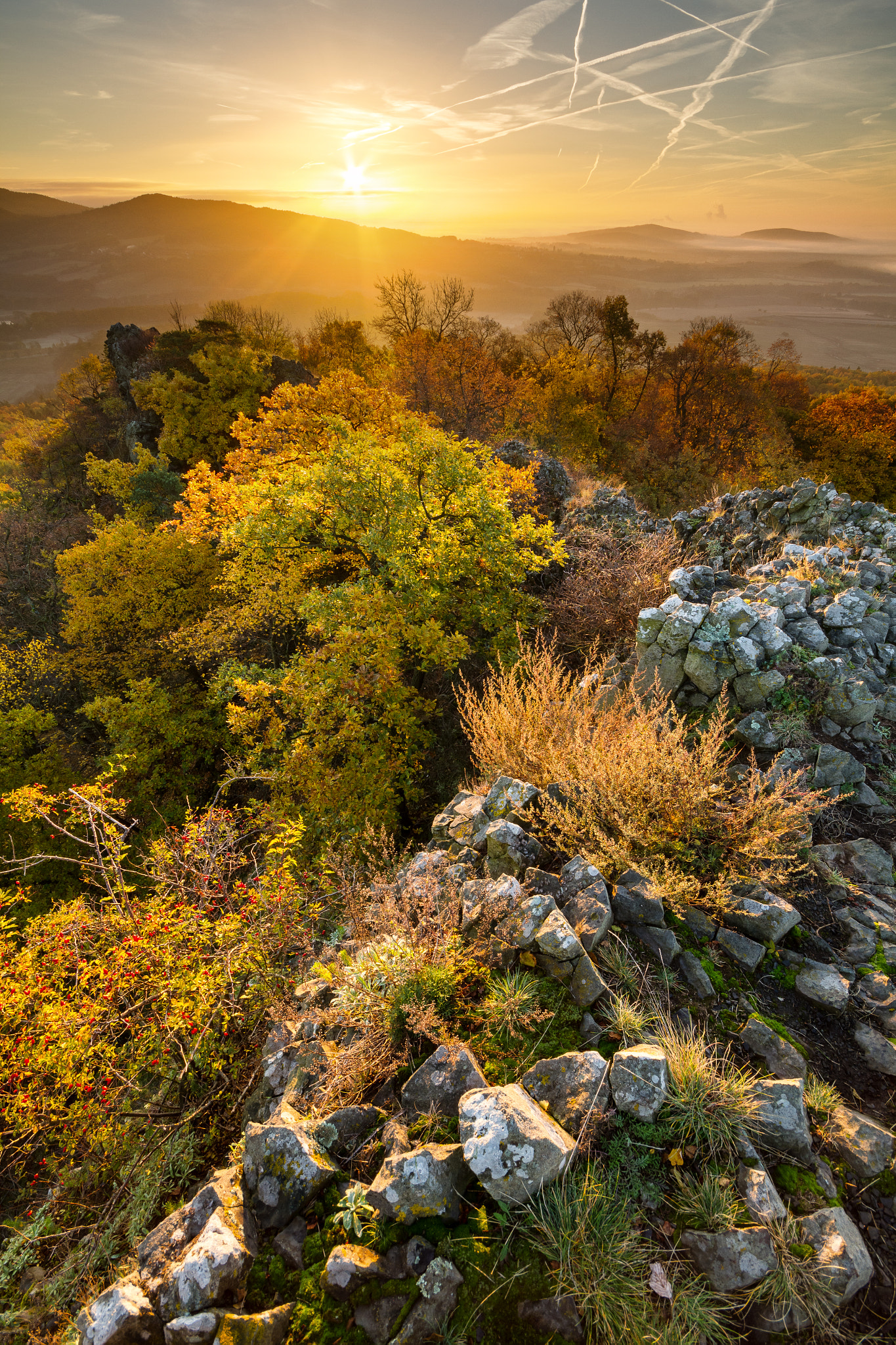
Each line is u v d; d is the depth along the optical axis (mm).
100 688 21953
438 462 14461
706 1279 2504
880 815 5008
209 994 4805
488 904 4051
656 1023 3426
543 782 5305
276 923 5188
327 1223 2859
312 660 11789
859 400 51656
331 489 14383
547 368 53219
